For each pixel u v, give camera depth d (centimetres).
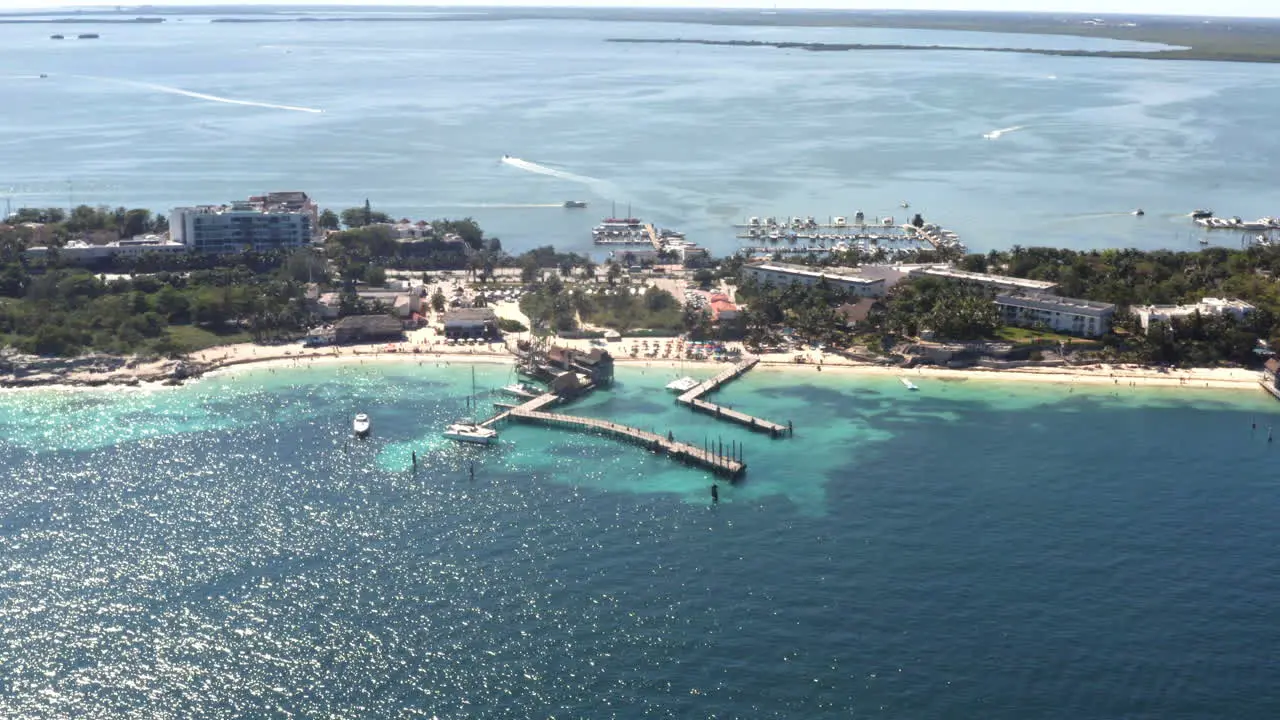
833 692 18625
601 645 19875
